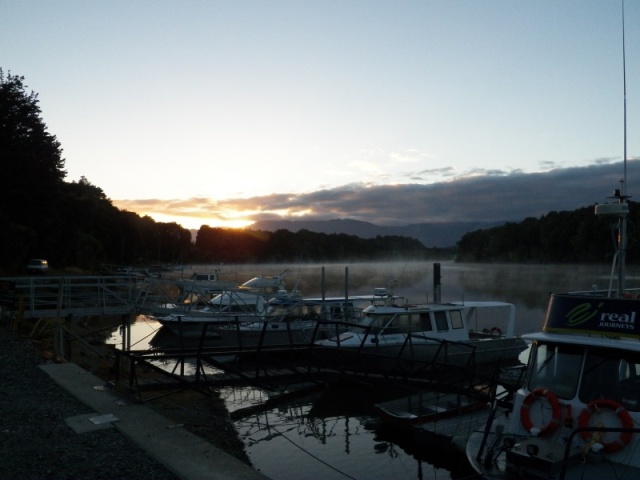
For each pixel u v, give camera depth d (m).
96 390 12.78
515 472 8.25
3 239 53.50
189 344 27.38
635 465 7.74
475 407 15.56
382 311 21.55
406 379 15.63
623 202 10.91
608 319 8.69
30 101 62.09
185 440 9.54
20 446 8.92
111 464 8.37
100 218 89.19
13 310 23.41
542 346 9.20
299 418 16.95
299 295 31.61
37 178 60.47
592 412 8.12
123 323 25.23
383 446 14.51
